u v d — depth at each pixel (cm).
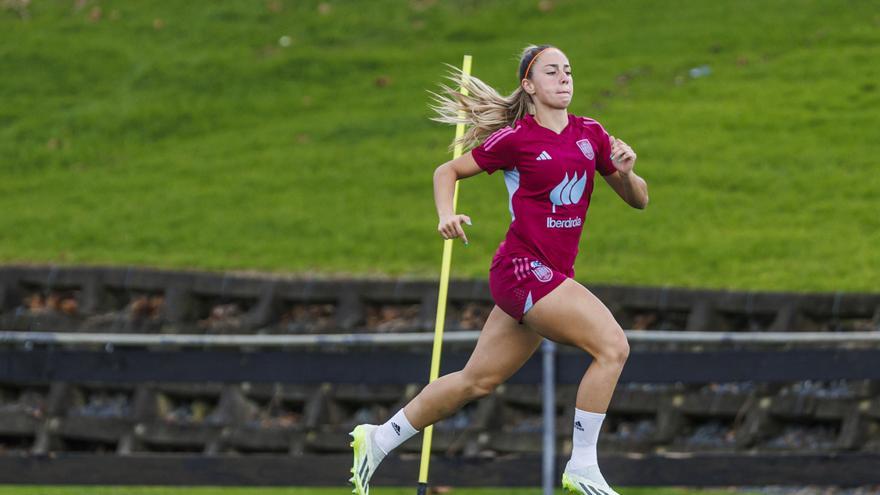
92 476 3591
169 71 9381
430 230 6084
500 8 9775
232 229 6412
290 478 3519
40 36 10175
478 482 3419
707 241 5488
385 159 7262
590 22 9238
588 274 5250
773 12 8781
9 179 7850
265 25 10112
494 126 2181
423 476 2497
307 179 7100
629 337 3350
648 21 9069
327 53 9406
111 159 8100
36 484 3609
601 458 3328
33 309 5900
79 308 5781
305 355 3497
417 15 9938
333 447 4975
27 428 5369
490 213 6253
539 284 2056
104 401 5450
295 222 6412
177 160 7831
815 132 6612
